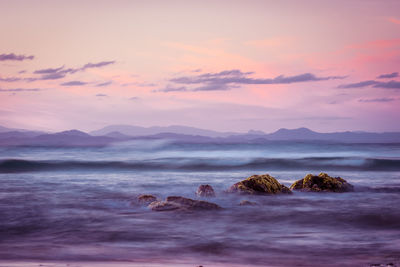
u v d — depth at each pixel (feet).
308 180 71.61
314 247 32.91
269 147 290.15
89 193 66.54
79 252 30.96
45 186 76.43
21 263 26.14
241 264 27.76
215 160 144.56
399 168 127.24
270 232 38.86
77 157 185.16
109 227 40.73
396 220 45.06
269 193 64.95
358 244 33.96
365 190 71.20
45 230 39.42
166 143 349.20
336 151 241.55
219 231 39.14
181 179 91.97
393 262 28.27
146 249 32.30
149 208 51.29
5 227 40.63
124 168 125.59
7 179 90.38
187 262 28.12
